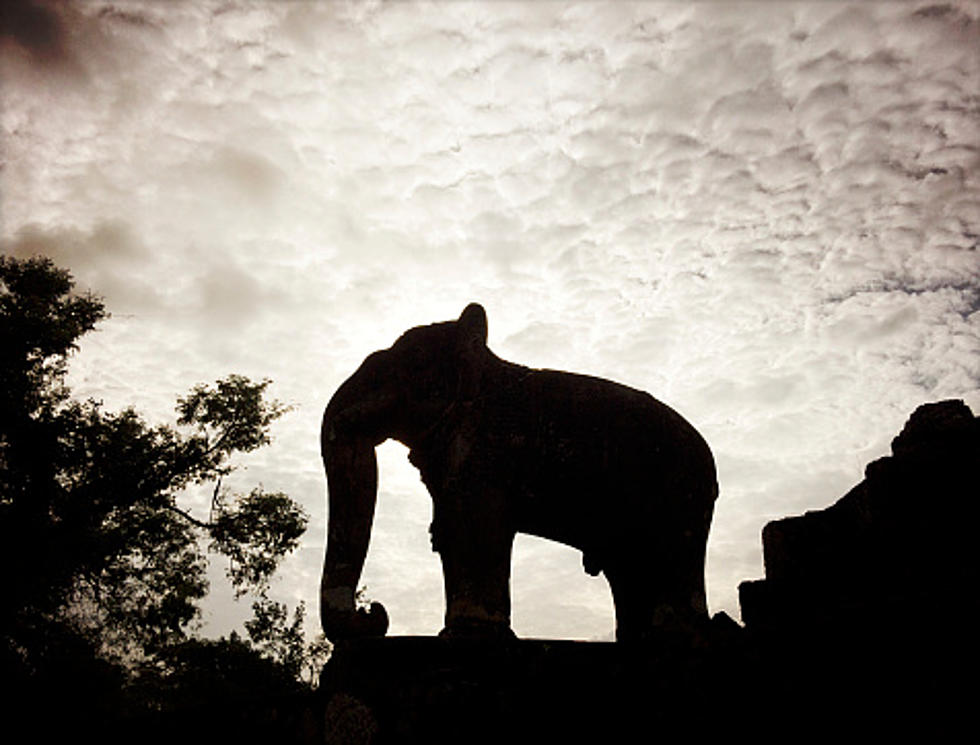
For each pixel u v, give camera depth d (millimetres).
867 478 4078
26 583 15930
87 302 18719
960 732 2516
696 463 4191
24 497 16906
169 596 18094
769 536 4395
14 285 18234
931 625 2693
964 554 3594
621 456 4020
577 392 4145
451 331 4355
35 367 18031
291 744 3443
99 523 17562
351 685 3357
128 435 17969
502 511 3926
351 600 3727
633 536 4082
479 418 4047
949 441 3883
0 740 4785
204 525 19109
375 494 4047
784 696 2799
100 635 17641
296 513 19453
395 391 4207
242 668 19828
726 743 2803
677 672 2986
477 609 3725
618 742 2961
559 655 3234
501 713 3137
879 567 3801
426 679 3273
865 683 2709
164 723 3738
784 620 3033
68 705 14938
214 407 18344
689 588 4016
